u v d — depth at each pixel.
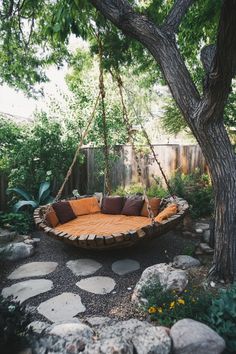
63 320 2.62
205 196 5.71
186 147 7.12
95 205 5.88
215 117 2.77
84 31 3.88
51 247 4.52
